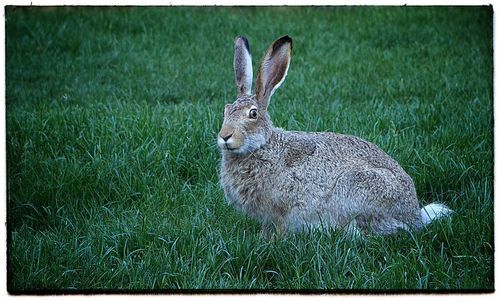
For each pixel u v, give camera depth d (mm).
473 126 14430
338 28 21578
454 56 19438
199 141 13828
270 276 10703
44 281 10641
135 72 19281
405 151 13305
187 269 10516
